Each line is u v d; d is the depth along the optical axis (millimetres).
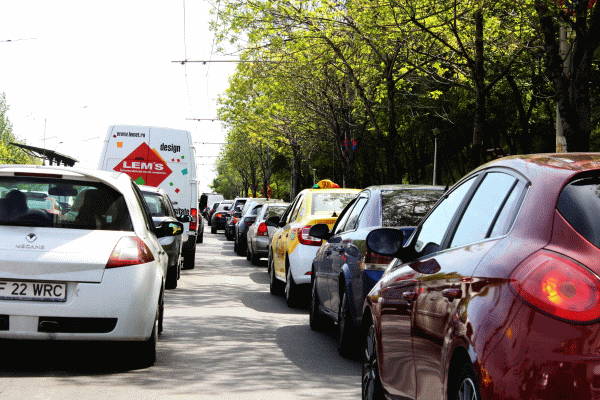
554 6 16344
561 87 17797
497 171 4922
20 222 8523
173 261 18500
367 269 9219
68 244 8273
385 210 9922
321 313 12555
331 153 66250
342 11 29750
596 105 37219
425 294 4977
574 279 3471
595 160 4242
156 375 8500
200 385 8008
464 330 3971
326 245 12016
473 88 30281
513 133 55094
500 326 3625
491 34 25125
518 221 4066
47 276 8070
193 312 14555
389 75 34250
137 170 23734
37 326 8047
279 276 17688
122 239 8492
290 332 12438
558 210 3855
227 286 20297
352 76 35438
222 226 64812
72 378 8164
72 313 8070
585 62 17609
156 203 19250
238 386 8047
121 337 8227
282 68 41281
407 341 5355
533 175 4254
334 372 9094
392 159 34875
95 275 8164
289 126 56750
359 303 9367
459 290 4273
